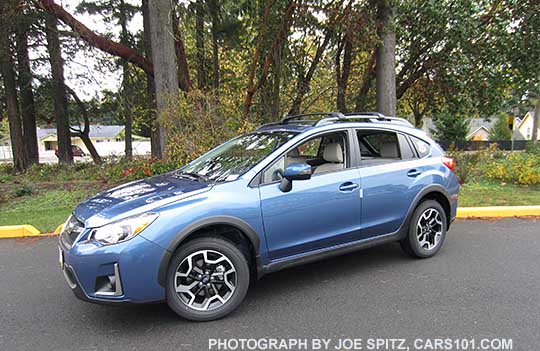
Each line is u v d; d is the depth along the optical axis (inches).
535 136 1461.6
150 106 703.1
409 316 130.5
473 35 431.5
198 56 628.1
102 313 137.8
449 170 190.7
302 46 514.9
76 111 904.3
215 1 512.7
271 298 146.9
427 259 185.6
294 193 143.2
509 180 377.7
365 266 178.4
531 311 132.6
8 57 584.4
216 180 142.7
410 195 174.9
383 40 399.9
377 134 176.2
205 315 128.6
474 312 132.4
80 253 116.9
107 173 421.7
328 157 171.9
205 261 128.5
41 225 257.1
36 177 481.7
